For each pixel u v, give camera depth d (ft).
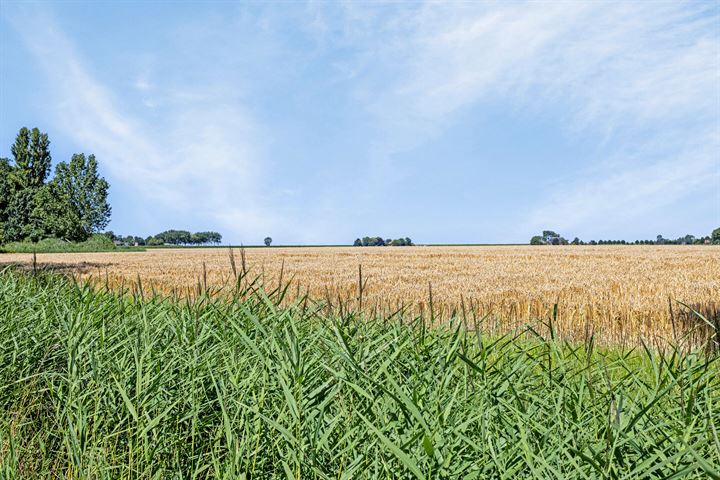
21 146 219.00
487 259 106.11
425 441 5.10
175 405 9.36
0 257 141.69
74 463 8.51
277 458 7.26
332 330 9.95
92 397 9.78
